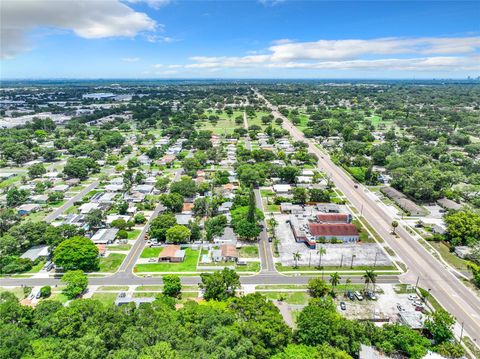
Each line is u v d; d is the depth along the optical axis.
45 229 116.62
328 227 124.19
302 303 88.44
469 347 74.69
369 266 106.56
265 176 186.00
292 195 163.00
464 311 86.75
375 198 163.62
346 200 160.50
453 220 121.94
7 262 102.75
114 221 129.12
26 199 154.38
